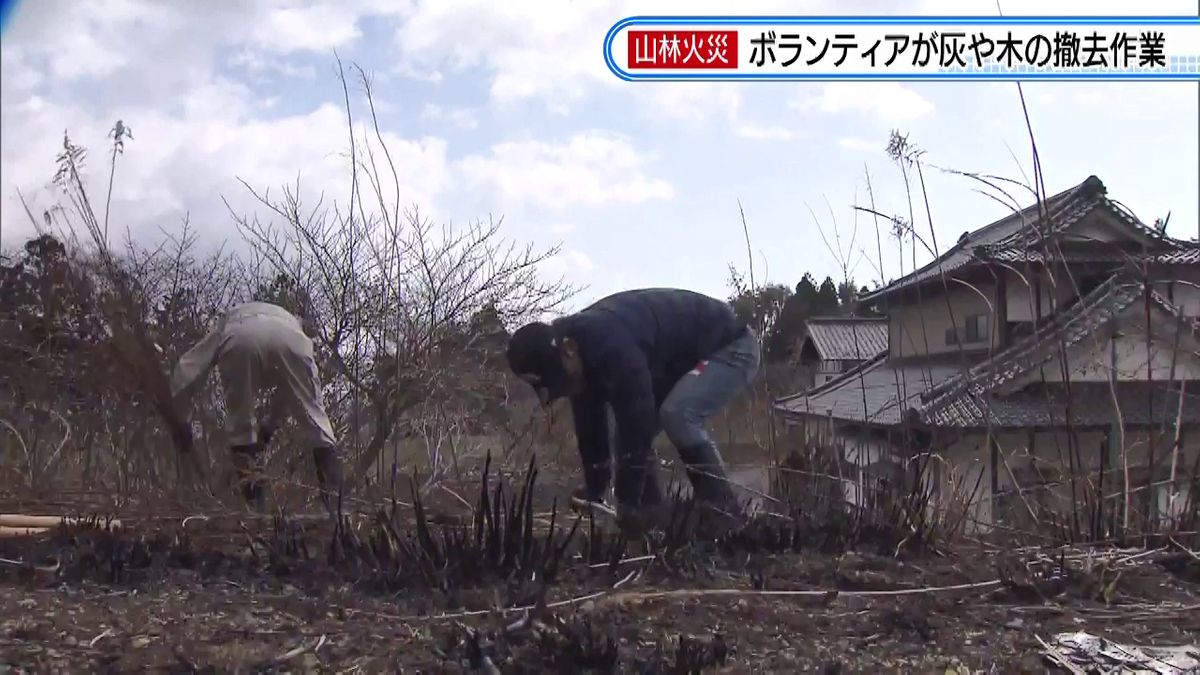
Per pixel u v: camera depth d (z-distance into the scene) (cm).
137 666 223
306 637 250
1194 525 396
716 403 421
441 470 591
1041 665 248
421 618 269
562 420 603
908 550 375
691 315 429
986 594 315
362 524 399
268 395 523
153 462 505
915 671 239
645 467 398
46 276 498
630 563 335
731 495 412
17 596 284
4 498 465
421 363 656
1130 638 273
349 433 638
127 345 485
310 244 682
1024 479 450
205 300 671
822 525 386
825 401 992
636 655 238
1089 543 388
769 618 280
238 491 461
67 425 523
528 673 225
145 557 327
